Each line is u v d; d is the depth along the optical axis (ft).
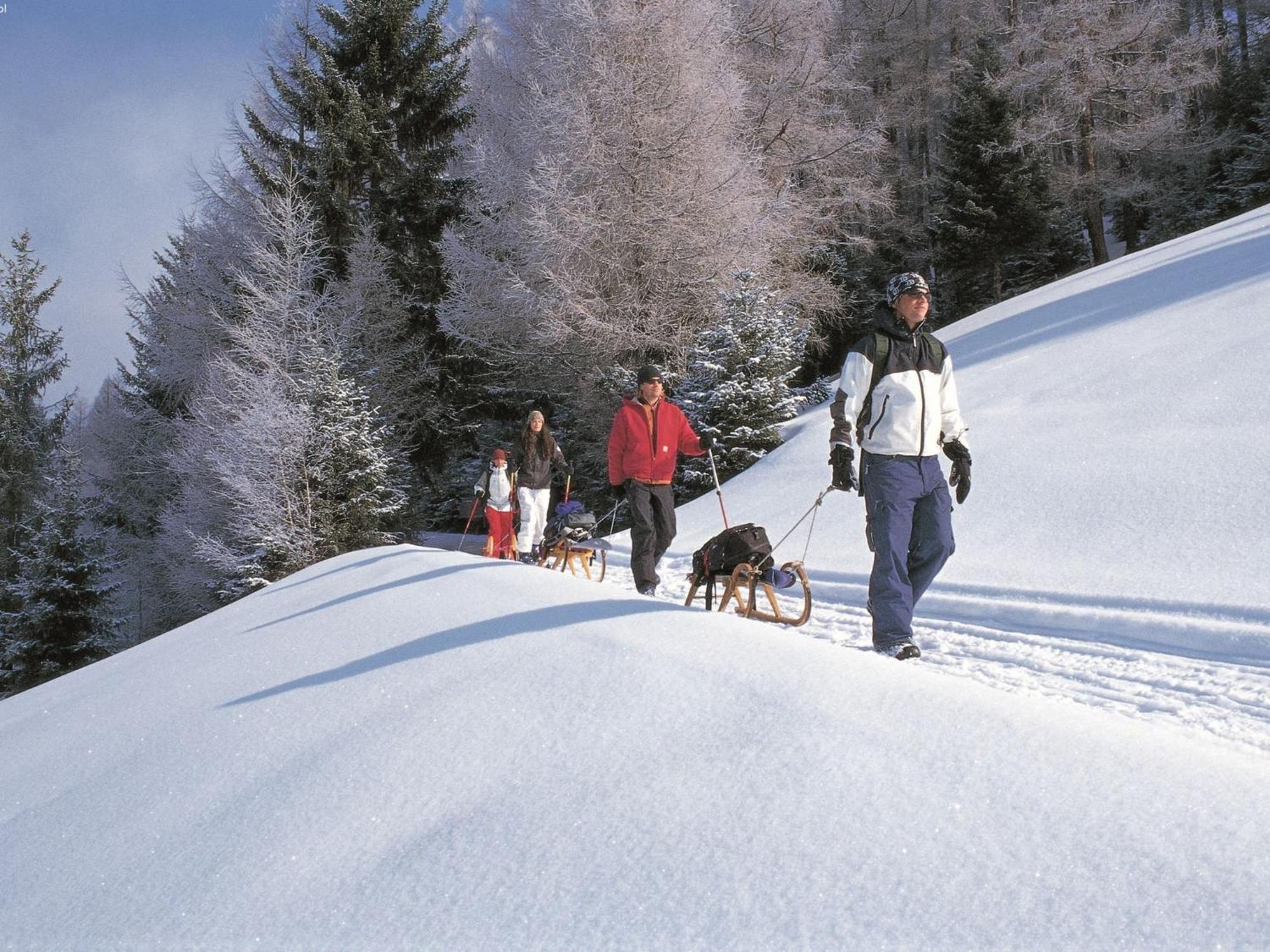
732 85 56.90
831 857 4.46
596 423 56.24
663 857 4.73
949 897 4.04
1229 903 3.71
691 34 56.90
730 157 57.31
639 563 19.30
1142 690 11.80
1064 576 16.44
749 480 33.45
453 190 72.74
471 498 70.33
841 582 19.85
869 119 88.43
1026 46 86.58
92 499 77.25
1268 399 20.57
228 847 5.93
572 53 55.01
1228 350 24.48
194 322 67.36
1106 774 4.83
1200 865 3.98
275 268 62.03
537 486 29.78
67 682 15.99
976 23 97.66
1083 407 24.66
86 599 63.16
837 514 25.14
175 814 6.77
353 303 64.28
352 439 52.11
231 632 14.15
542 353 56.95
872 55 99.25
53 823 7.35
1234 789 4.57
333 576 16.72
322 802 6.26
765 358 44.01
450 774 6.29
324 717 8.06
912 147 106.11
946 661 13.98
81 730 10.37
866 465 12.19
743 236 54.34
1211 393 22.21
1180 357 25.43
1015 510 20.13
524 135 56.54
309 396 52.49
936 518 12.26
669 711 6.59
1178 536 16.52
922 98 100.32
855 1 97.25
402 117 73.56
